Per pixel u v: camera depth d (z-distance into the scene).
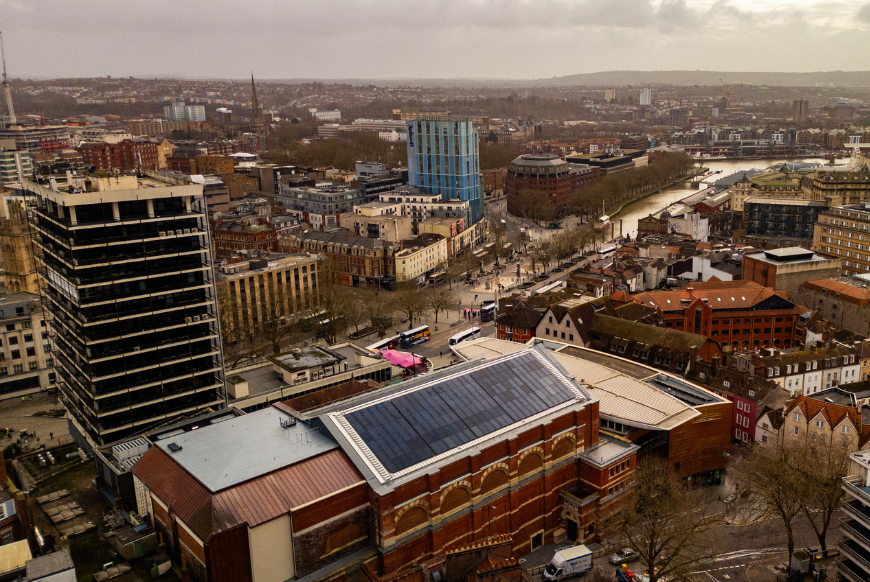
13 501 106.81
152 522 106.69
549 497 120.50
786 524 112.62
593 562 116.31
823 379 174.12
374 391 119.44
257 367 167.75
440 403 115.31
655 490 117.94
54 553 88.56
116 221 134.75
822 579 108.44
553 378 129.50
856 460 102.12
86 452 148.12
